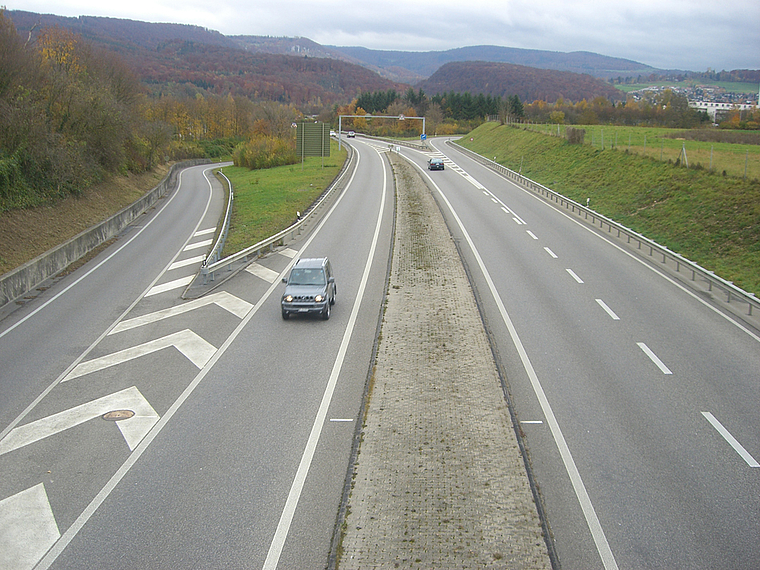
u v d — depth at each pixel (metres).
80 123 44.72
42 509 9.65
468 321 17.88
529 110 140.88
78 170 38.91
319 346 16.61
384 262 25.89
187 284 23.94
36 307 21.19
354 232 32.22
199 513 9.49
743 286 21.36
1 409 13.27
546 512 9.40
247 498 9.88
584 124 94.44
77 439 11.88
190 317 19.50
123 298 22.12
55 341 17.61
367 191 47.53
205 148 111.38
